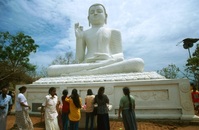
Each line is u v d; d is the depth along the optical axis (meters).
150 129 6.68
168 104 7.86
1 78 21.86
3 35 21.12
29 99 10.30
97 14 13.79
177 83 7.84
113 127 7.09
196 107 9.84
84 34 13.68
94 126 6.94
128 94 5.36
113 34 13.21
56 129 5.71
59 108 6.84
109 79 9.15
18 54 21.97
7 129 7.53
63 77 10.53
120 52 12.92
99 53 11.90
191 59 19.97
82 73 10.63
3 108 5.90
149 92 8.23
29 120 6.11
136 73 9.27
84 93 9.12
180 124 7.31
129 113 5.21
